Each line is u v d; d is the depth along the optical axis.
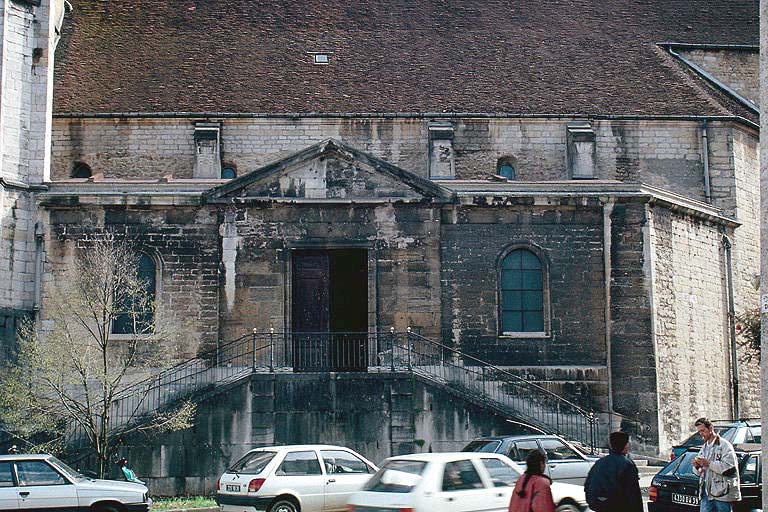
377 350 29.66
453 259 30.33
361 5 41.34
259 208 30.16
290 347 29.56
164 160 35.31
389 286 30.08
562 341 30.23
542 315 30.50
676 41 41.81
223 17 40.06
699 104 37.78
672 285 31.64
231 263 29.94
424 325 29.98
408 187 30.38
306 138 35.81
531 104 36.91
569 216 30.78
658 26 42.53
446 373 29.58
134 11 40.06
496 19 41.50
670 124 37.16
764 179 12.21
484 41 40.16
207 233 30.14
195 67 37.50
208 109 35.56
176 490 26.53
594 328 30.34
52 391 27.88
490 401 28.41
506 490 17.14
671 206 32.06
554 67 39.09
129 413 27.66
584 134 35.94
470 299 30.22
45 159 30.94
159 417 26.19
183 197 30.11
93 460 26.45
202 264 30.00
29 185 30.47
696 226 33.53
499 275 30.42
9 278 29.78
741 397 34.31
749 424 23.52
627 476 14.70
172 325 29.66
